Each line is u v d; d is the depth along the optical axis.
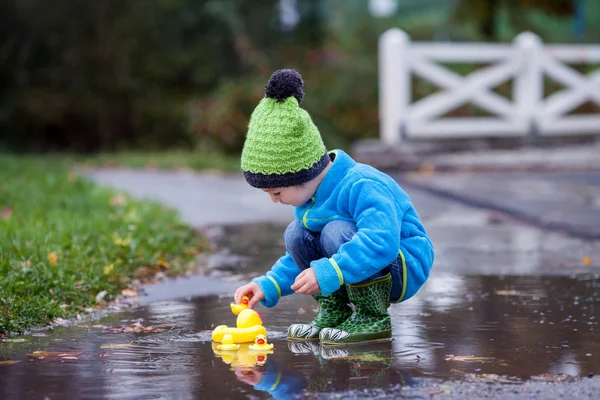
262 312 5.51
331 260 4.41
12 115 23.27
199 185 13.79
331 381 3.83
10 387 3.76
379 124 21.64
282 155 4.44
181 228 8.62
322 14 25.20
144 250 7.14
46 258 6.02
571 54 16.45
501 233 9.20
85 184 11.52
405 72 15.12
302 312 5.50
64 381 3.85
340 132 21.61
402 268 4.64
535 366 4.10
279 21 24.89
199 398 3.59
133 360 4.23
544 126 16.25
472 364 4.13
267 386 3.76
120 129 24.27
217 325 5.10
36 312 5.08
